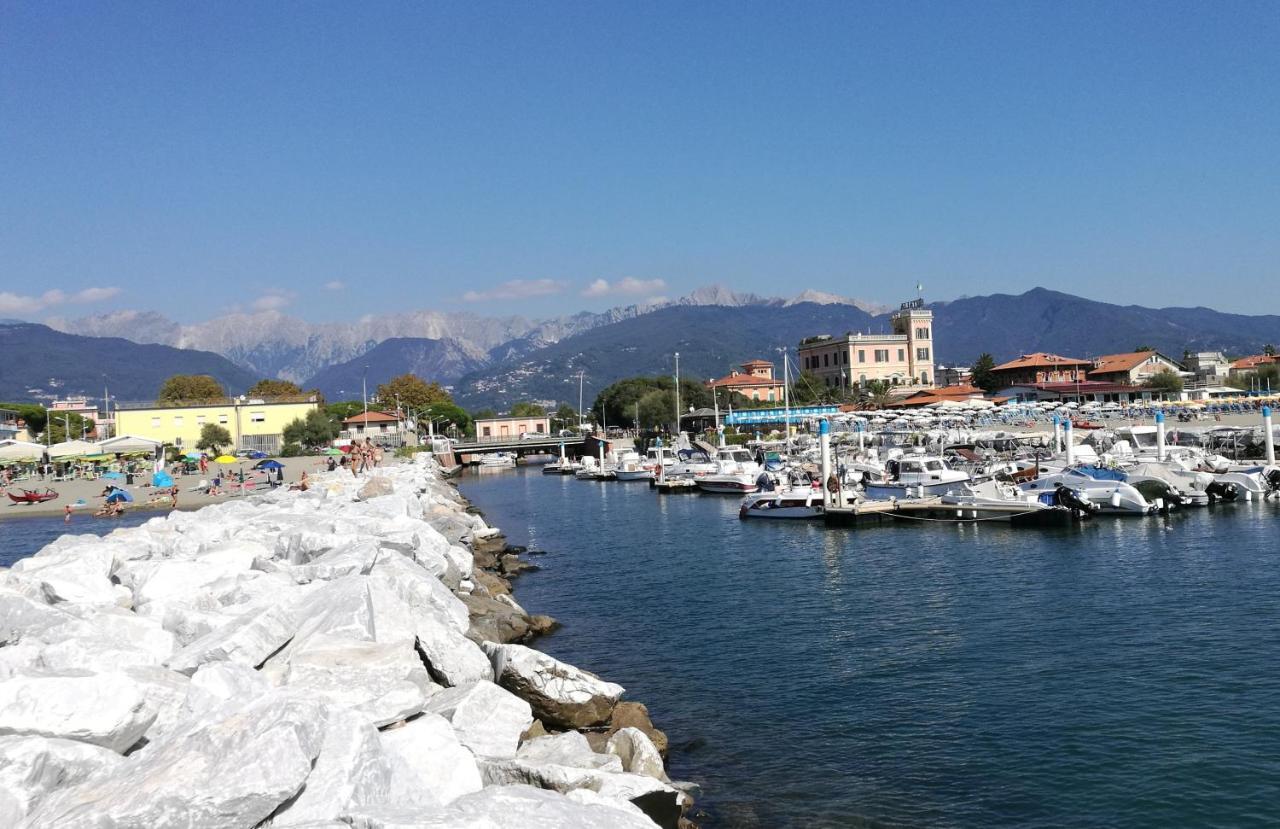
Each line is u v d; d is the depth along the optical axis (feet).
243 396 503.20
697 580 127.95
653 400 542.98
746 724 68.95
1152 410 336.49
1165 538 145.07
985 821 52.90
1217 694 70.64
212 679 44.83
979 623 95.50
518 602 117.19
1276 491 186.70
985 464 237.04
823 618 101.04
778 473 247.91
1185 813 52.95
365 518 118.93
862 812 54.29
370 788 35.63
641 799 47.14
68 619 57.82
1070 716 67.72
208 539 108.47
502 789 38.34
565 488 334.24
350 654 53.78
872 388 588.09
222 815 31.07
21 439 474.08
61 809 31.71
